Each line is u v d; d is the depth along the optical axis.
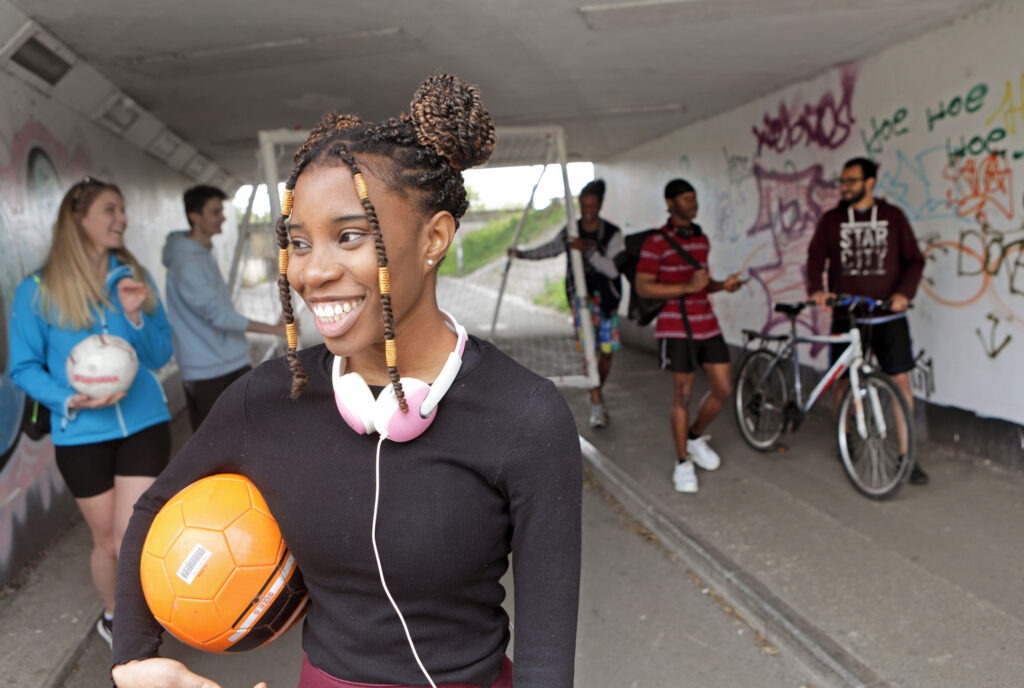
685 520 4.62
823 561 3.97
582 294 6.52
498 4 4.53
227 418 1.31
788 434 6.27
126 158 7.63
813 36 5.44
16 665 3.36
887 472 4.80
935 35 5.29
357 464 1.20
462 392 1.20
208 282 4.36
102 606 3.86
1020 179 4.70
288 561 1.35
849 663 3.07
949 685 2.91
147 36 4.96
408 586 1.21
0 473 4.12
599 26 5.04
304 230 1.12
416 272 1.16
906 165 5.70
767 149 7.66
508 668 1.37
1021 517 4.34
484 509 1.20
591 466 5.91
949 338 5.39
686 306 5.07
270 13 4.58
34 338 3.07
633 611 3.76
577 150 11.50
